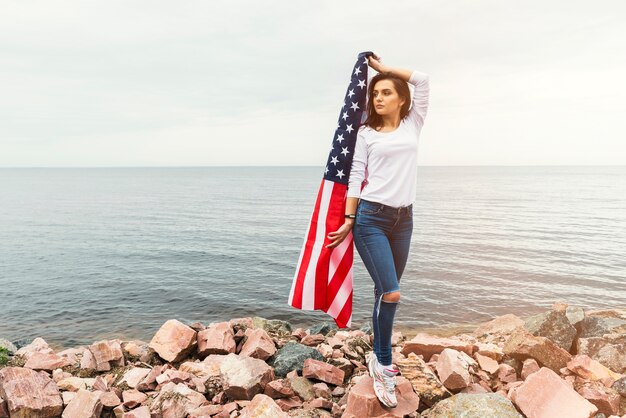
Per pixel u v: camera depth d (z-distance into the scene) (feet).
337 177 11.39
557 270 91.25
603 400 12.34
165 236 157.69
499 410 10.57
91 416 12.84
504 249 120.88
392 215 10.53
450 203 337.11
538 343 14.90
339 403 13.23
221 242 141.59
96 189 615.98
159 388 15.02
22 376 14.14
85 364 17.33
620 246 127.85
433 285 75.66
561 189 564.30
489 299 66.28
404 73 10.62
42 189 620.90
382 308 10.83
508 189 567.59
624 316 26.30
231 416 12.45
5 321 56.90
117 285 79.82
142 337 49.11
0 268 99.71
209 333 18.67
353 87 11.06
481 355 15.71
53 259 111.86
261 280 83.51
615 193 473.67
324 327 33.30
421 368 13.44
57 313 60.85
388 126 10.89
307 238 11.82
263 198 415.23
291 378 14.56
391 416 11.23
